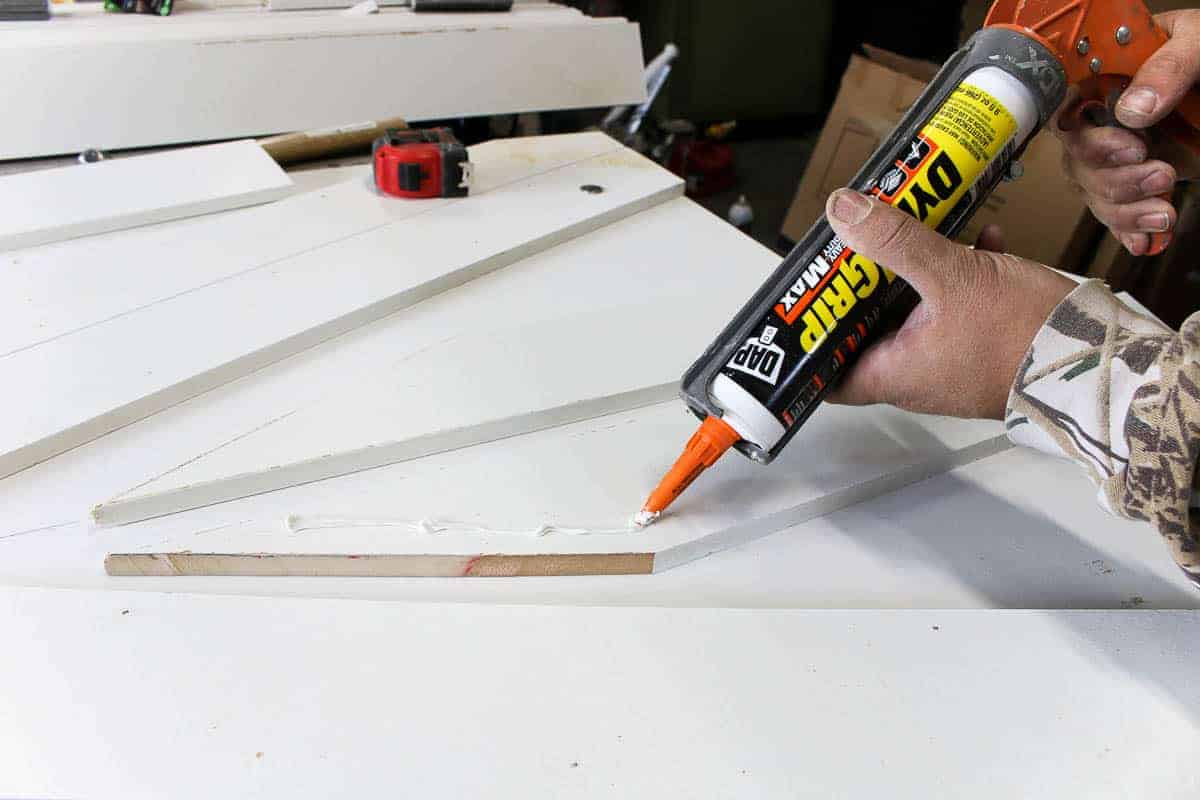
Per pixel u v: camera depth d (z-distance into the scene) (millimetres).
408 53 1138
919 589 592
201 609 518
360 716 465
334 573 570
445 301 822
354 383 686
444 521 589
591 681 491
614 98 1289
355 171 1071
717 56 2699
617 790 440
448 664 495
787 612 542
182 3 1239
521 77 1213
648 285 875
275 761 442
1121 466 449
